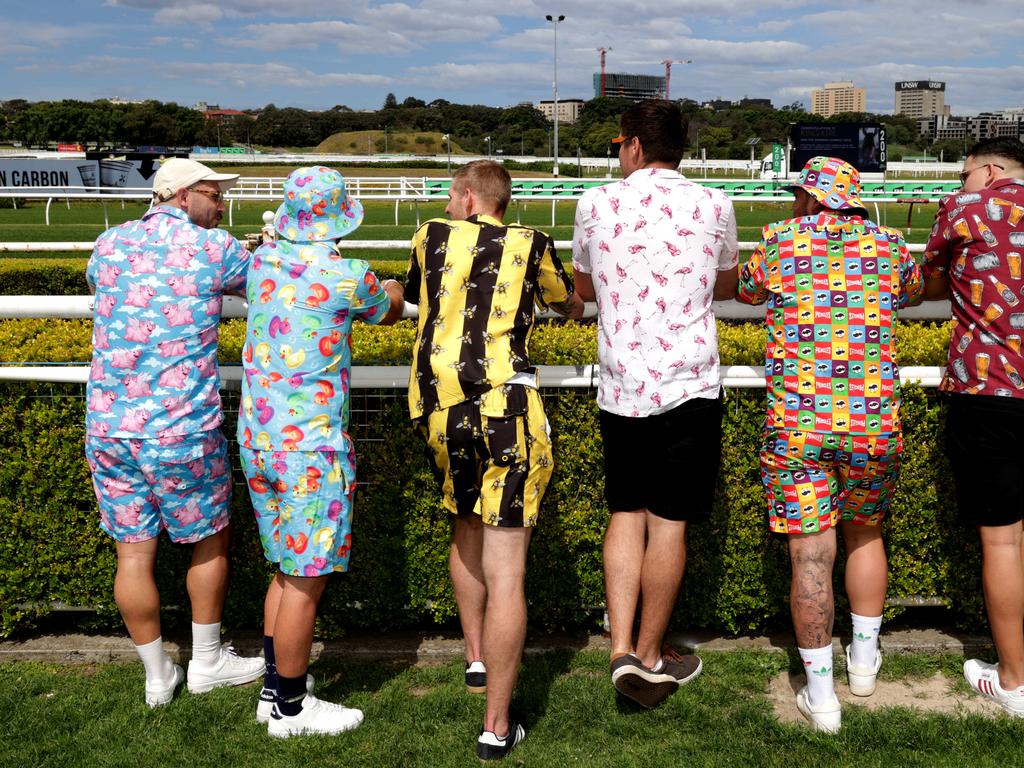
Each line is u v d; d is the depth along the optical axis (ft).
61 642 11.58
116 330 9.47
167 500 9.69
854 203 9.50
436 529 11.25
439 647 11.44
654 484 9.77
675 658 10.67
